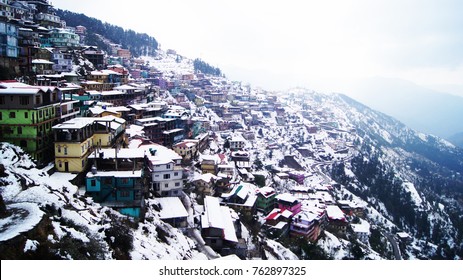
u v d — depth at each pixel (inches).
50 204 1609.3
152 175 3115.2
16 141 2365.9
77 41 7810.0
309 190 6151.6
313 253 3880.4
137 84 7455.7
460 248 6747.1
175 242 2306.8
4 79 3838.6
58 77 4938.5
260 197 4680.1
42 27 7111.2
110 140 2938.0
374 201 7859.3
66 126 2443.4
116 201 2324.1
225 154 6353.3
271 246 3447.3
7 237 1130.0
